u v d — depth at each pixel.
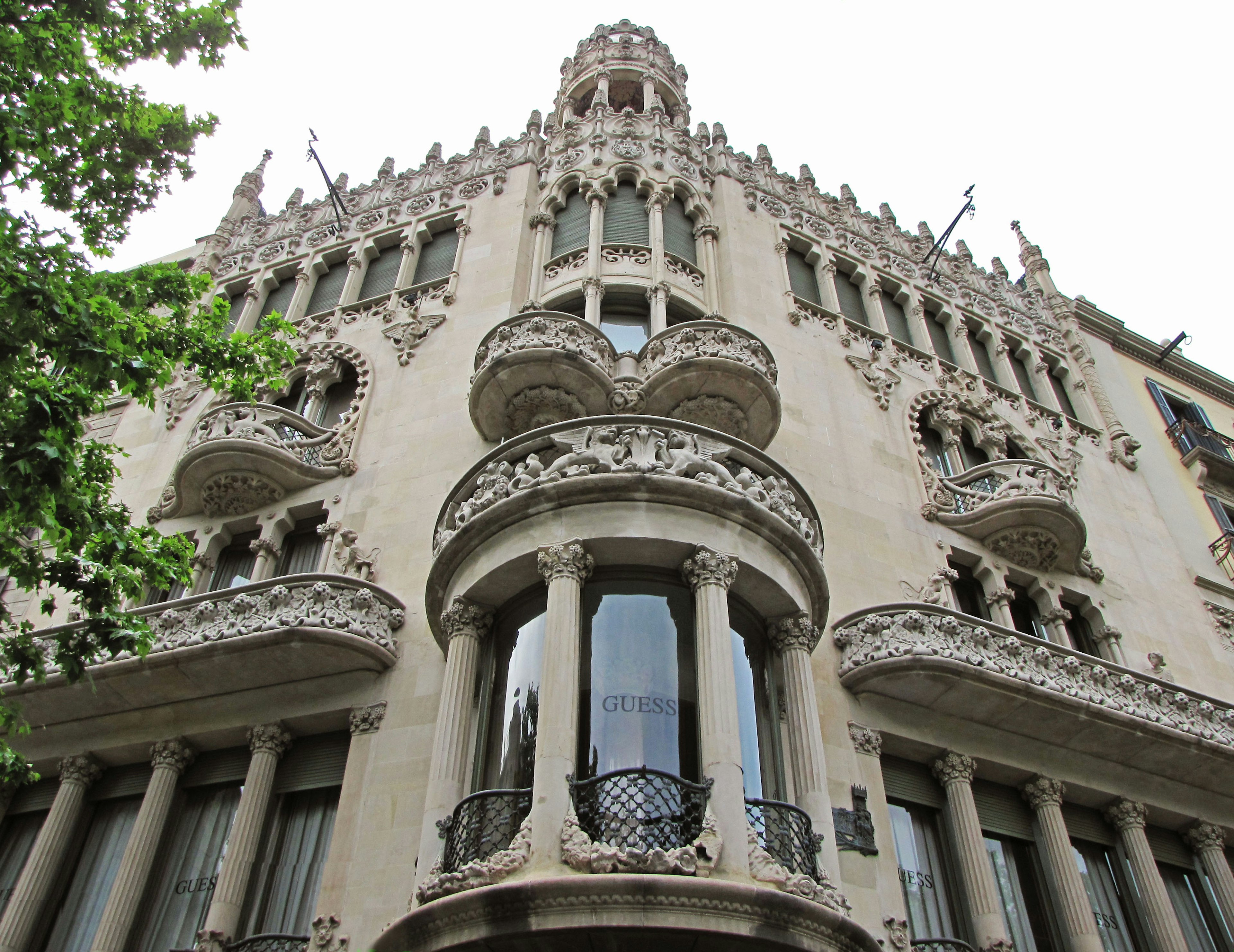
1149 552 22.34
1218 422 29.41
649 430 13.60
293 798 14.08
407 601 15.55
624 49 30.03
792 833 11.02
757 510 12.99
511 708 12.03
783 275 22.97
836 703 14.84
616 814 10.19
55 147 12.09
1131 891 15.57
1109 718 15.50
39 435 9.77
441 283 21.94
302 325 22.25
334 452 18.59
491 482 13.64
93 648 10.64
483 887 9.66
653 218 21.78
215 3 12.47
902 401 21.69
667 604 12.43
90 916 13.60
